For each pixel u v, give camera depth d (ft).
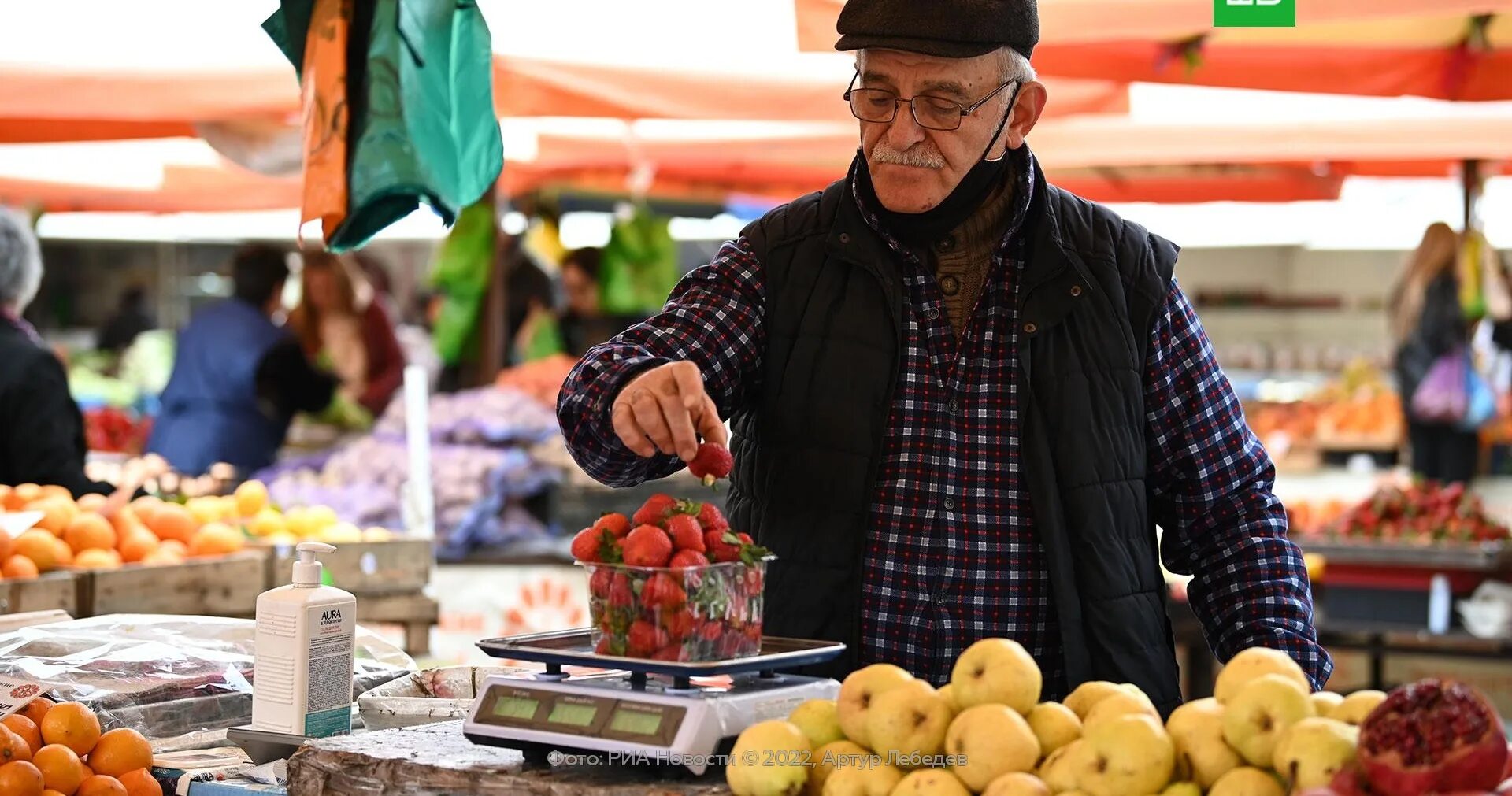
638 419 5.99
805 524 7.21
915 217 7.23
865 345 7.26
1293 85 13.62
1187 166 24.08
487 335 22.80
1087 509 7.12
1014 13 6.93
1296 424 34.94
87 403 31.65
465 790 5.40
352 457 18.37
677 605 5.33
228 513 13.66
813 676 7.07
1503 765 4.42
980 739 4.88
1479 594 18.76
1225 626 7.49
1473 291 26.05
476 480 17.65
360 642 8.81
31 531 11.24
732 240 7.79
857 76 7.16
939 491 7.17
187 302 43.65
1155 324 7.43
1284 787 4.72
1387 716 4.53
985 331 7.29
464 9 6.63
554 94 13.41
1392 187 31.35
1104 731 4.84
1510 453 33.73
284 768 6.50
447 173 6.32
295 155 16.42
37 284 13.52
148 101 13.50
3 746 6.49
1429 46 13.79
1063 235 7.40
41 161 22.20
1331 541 19.71
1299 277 51.11
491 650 5.62
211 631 8.66
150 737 7.65
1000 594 7.13
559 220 28.07
